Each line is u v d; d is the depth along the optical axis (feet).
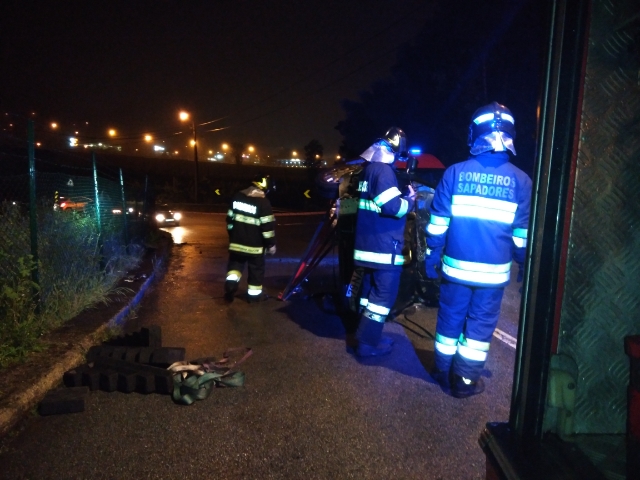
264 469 10.01
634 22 5.85
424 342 17.80
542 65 5.95
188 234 62.34
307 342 17.85
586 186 6.19
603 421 6.51
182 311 22.43
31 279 17.39
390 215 15.16
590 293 6.35
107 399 13.05
